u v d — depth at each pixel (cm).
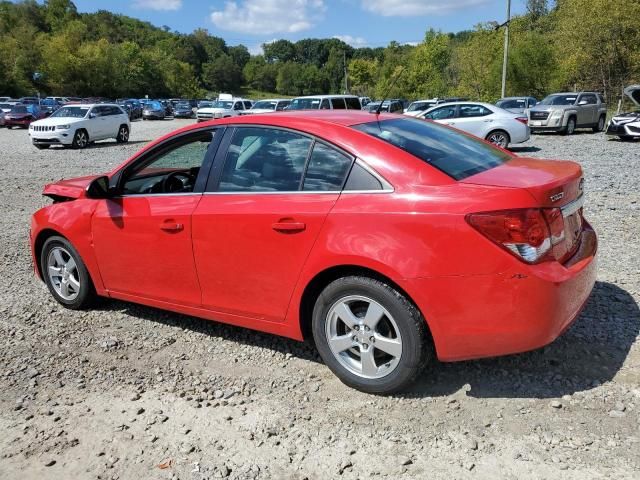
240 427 306
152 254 402
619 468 258
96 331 438
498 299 286
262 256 347
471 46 4944
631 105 3425
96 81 8756
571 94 2408
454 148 355
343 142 331
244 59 18162
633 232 651
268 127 363
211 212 366
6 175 1380
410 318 304
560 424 292
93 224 435
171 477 268
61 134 2094
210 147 385
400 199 304
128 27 15150
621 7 3288
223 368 373
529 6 7812
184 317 461
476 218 285
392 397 327
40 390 353
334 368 339
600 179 1038
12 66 7788
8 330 443
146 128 3725
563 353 362
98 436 304
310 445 288
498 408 309
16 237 749
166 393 344
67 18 12675
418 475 262
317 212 324
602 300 442
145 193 418
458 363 358
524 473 259
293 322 349
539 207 288
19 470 279
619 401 308
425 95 6234
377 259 302
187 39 16100
